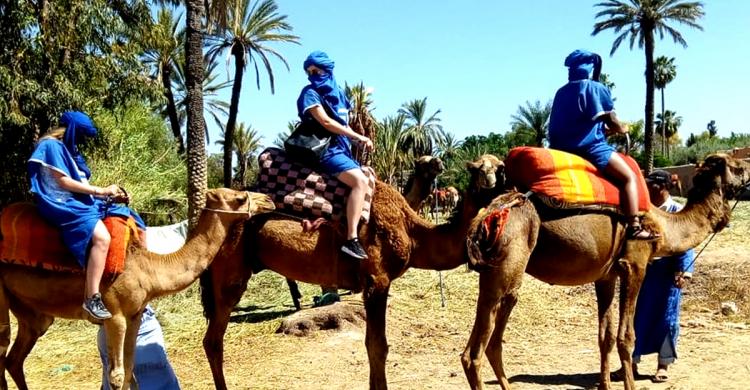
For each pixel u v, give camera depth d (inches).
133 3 633.6
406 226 239.3
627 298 245.8
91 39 590.2
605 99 244.5
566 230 232.1
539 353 332.2
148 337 246.5
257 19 1167.6
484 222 222.5
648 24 1386.6
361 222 232.2
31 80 544.4
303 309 424.5
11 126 553.9
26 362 352.5
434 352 338.6
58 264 207.5
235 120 1213.1
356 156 244.2
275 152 244.4
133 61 619.5
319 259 236.4
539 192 232.8
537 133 2036.2
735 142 2043.6
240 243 241.1
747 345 322.3
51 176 203.6
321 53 235.8
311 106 230.8
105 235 203.2
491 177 227.3
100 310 200.7
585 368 303.7
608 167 242.4
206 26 832.3
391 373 302.5
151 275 211.9
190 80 691.4
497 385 279.6
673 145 3038.9
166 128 993.5
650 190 297.4
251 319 422.6
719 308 403.9
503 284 223.6
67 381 314.5
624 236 242.7
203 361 337.4
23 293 215.2
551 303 442.0
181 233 504.4
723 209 265.6
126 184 736.3
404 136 1507.1
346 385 285.1
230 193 220.8
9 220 210.5
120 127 770.2
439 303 441.1
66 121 211.0
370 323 235.3
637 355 281.9
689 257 277.4
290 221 236.2
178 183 922.7
